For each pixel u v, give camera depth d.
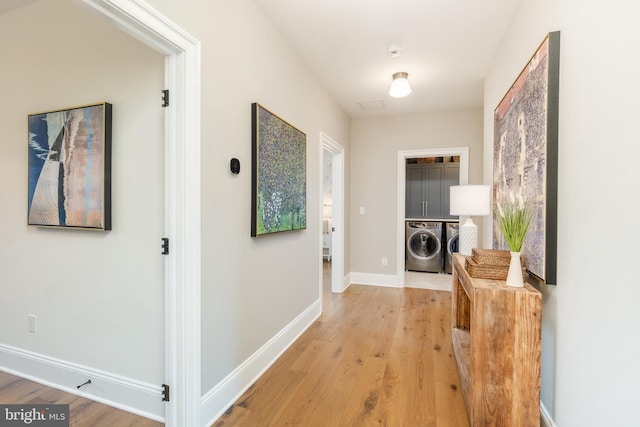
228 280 1.77
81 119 1.75
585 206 1.19
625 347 0.97
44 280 1.91
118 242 1.69
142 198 1.63
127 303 1.69
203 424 1.57
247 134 1.95
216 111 1.65
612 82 1.03
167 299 1.50
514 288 1.47
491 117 2.83
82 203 1.75
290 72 2.56
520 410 1.44
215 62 1.64
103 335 1.75
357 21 2.24
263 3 2.03
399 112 4.34
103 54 1.72
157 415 1.63
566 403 1.34
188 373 1.48
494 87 2.74
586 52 1.19
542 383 1.59
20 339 2.00
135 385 1.68
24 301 1.98
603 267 1.08
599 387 1.10
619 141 1.00
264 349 2.17
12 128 1.99
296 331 2.70
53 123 1.84
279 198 2.32
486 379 1.47
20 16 1.97
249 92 1.97
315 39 2.48
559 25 1.42
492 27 2.30
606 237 1.06
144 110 1.62
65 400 1.78
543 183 1.47
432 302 3.74
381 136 4.52
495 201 2.52
